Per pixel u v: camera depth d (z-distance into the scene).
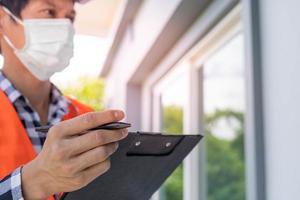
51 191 0.60
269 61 1.51
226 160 3.05
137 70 3.86
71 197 0.71
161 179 0.88
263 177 1.49
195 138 0.81
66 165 0.55
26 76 1.18
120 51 4.75
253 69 1.54
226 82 3.02
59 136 0.56
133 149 0.70
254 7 1.60
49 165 0.56
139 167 0.77
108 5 4.14
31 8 1.21
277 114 1.44
